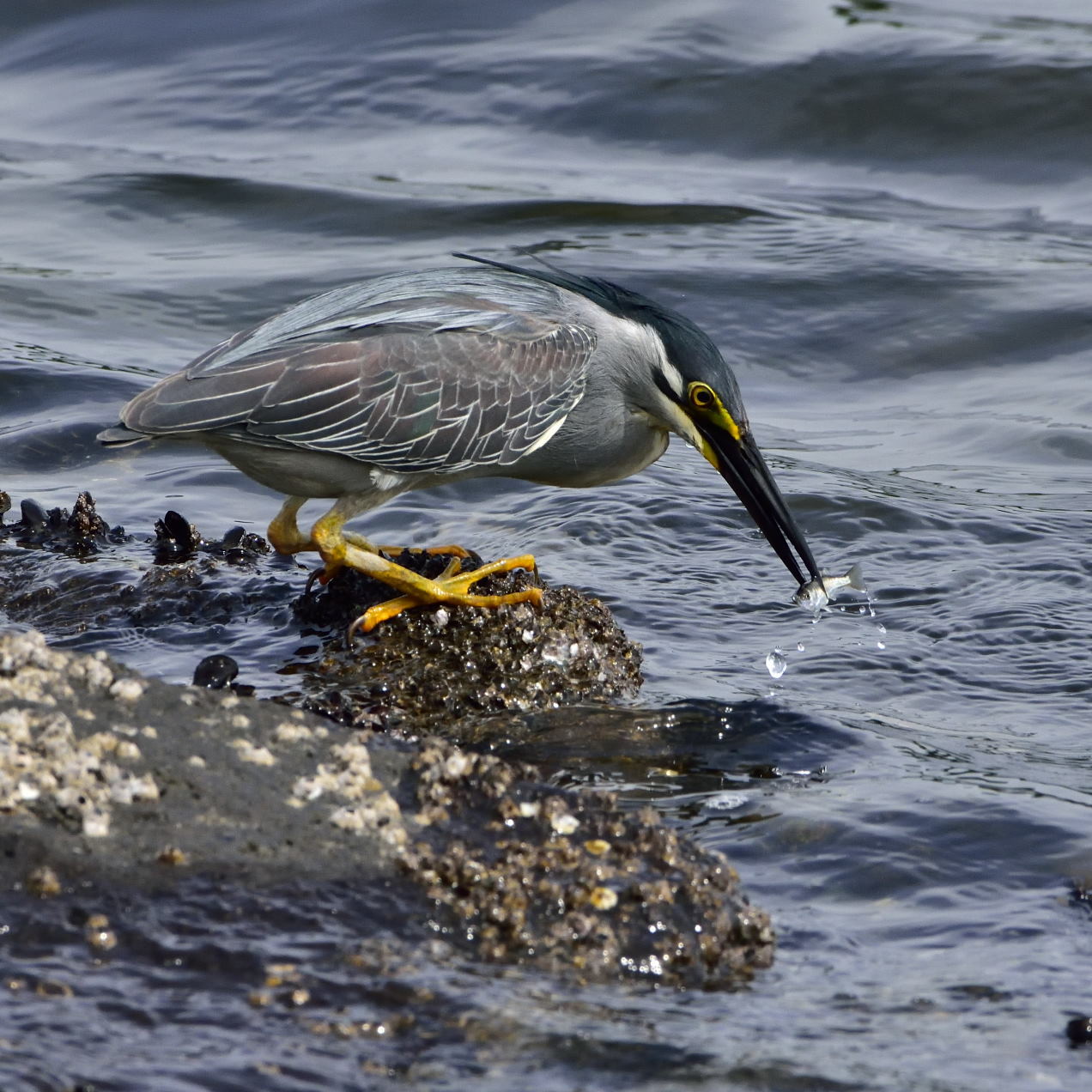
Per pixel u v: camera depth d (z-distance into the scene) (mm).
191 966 6289
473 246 22297
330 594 11266
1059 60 25625
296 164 25062
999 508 14703
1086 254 21656
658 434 12672
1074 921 7562
